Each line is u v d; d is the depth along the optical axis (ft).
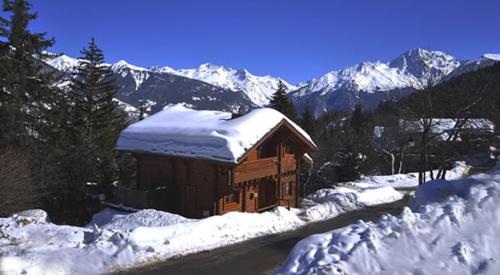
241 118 79.66
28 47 94.68
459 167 152.56
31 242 49.24
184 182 79.56
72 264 43.19
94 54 136.87
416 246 33.96
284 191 88.22
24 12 93.81
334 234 37.27
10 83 90.84
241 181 75.25
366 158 173.06
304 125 195.21
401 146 157.38
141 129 86.79
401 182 133.59
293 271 32.63
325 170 154.81
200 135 75.56
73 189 91.15
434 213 38.73
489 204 39.47
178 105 100.48
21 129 90.79
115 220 69.36
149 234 52.75
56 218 81.97
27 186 73.36
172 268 45.24
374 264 32.04
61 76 107.14
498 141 101.65
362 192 98.53
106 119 134.31
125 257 46.52
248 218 65.62
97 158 104.47
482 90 90.53
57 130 103.40
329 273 30.07
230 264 47.19
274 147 85.76
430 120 94.89
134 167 115.24
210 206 75.82
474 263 31.68
